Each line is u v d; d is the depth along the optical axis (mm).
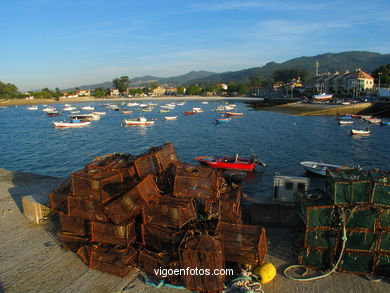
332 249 8016
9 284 7965
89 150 48375
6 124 89000
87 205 8844
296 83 186750
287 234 10133
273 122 79938
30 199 11844
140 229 8828
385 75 132875
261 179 29469
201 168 10164
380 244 7707
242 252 7973
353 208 7781
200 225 8656
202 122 85125
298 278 7922
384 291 7363
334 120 80438
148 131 69125
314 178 29234
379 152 41844
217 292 7281
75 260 8992
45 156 44250
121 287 7727
